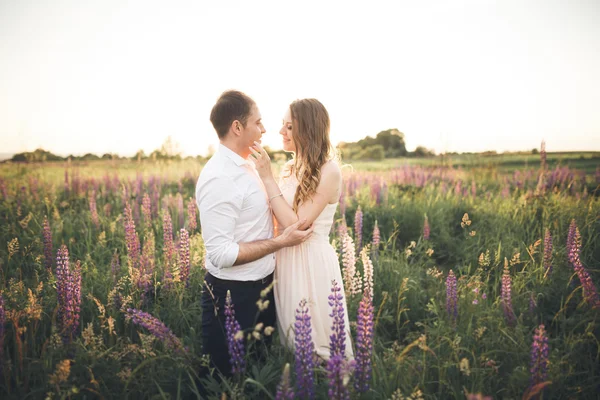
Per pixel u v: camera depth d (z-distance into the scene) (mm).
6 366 2541
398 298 3502
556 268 3996
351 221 6289
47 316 3172
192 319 3410
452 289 3254
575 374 2654
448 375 2633
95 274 3949
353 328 3266
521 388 2500
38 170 8812
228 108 2695
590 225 4973
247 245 2645
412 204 6828
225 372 2717
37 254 4383
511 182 8086
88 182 8242
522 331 2986
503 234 5258
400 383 2521
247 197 2701
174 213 6422
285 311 2988
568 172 7207
